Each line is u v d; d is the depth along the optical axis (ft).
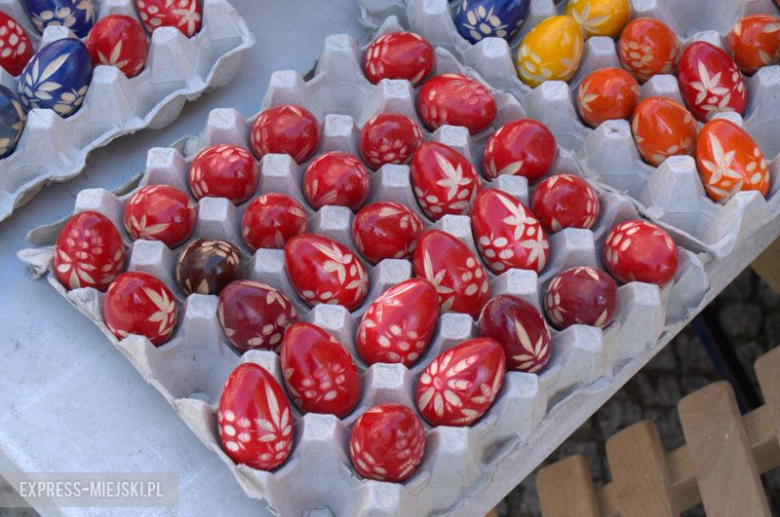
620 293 3.24
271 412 2.96
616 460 3.77
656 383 4.62
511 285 3.21
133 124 3.48
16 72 3.48
